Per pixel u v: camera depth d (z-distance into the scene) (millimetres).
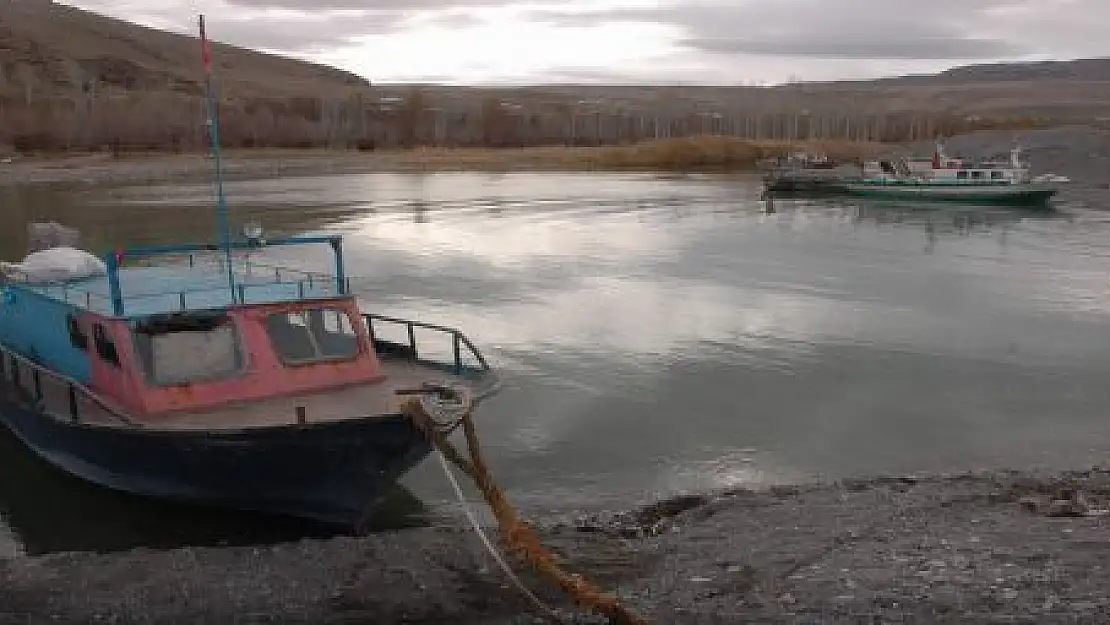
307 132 144500
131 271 17219
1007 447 16984
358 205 62938
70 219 54344
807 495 13633
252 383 13695
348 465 12469
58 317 15438
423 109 164250
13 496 14500
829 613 8500
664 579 10156
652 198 68875
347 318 14578
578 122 169750
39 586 10523
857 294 31562
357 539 11992
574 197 69500
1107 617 7805
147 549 12023
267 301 14141
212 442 12359
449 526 13508
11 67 170375
